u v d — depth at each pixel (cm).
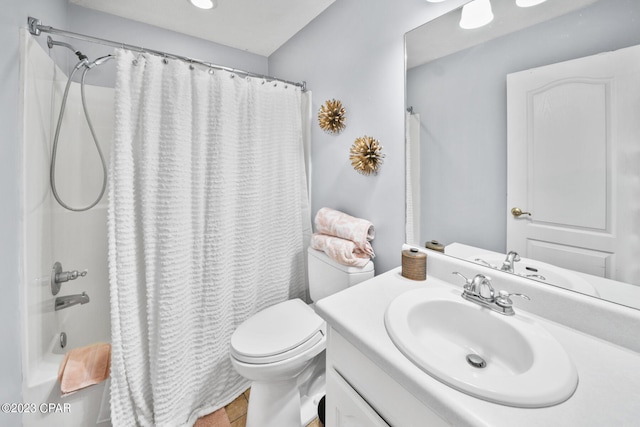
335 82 156
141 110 116
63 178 133
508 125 86
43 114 106
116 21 165
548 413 47
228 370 144
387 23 124
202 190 132
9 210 82
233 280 148
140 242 119
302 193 179
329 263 139
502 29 86
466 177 98
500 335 75
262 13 163
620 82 65
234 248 147
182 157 124
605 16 66
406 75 116
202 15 165
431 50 106
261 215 159
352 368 75
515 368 69
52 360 109
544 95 78
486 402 49
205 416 134
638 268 65
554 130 76
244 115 147
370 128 136
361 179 144
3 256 80
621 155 66
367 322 76
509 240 88
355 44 141
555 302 76
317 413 122
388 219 131
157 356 118
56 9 129
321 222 150
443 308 86
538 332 69
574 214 74
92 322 153
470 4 94
